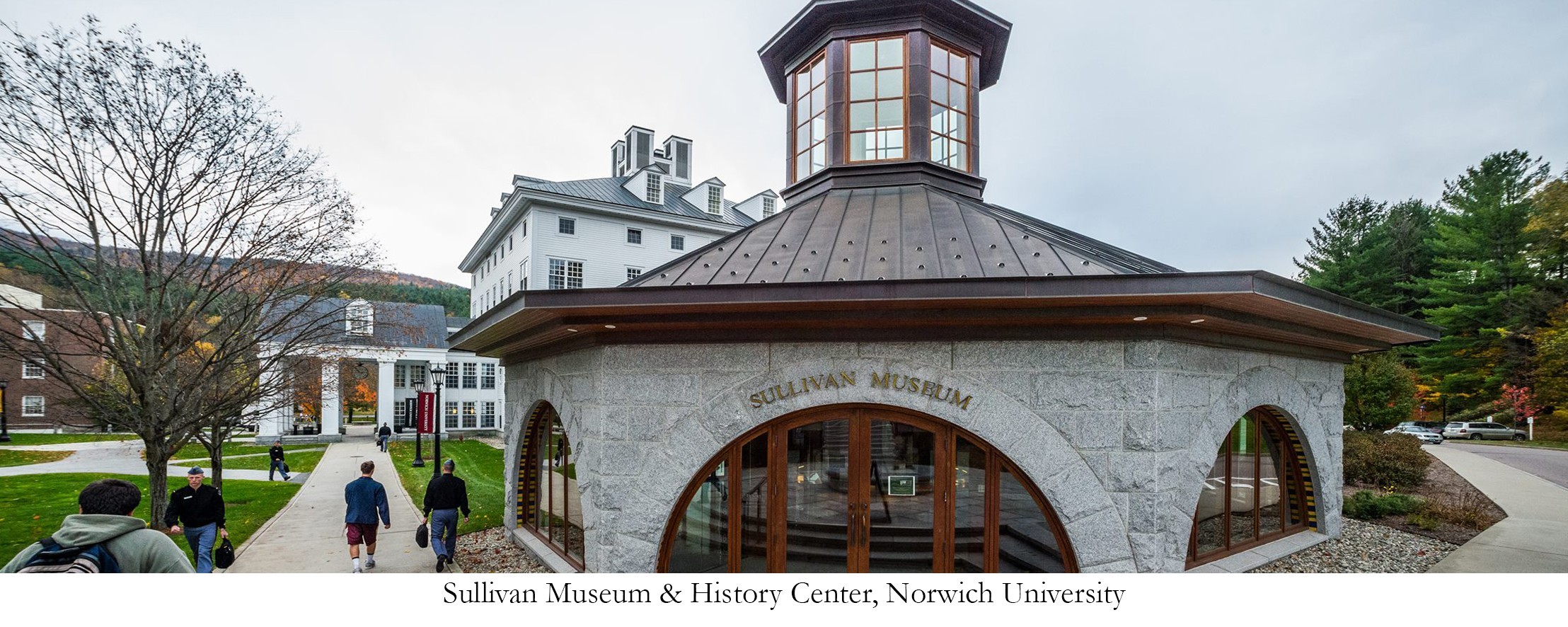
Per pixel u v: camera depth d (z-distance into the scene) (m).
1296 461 10.23
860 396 7.21
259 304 14.17
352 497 10.20
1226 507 8.77
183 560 4.07
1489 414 43.16
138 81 12.60
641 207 39.31
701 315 7.01
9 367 48.19
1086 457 6.85
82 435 45.88
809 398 7.28
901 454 7.29
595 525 7.78
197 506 9.07
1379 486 17.20
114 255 14.23
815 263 7.62
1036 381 6.99
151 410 12.55
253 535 13.48
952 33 11.04
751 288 6.36
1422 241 48.47
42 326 22.47
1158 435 6.72
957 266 7.16
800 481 7.42
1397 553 10.05
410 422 52.34
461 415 51.72
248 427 18.02
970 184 10.92
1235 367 8.09
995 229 8.12
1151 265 9.55
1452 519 12.46
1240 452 9.13
